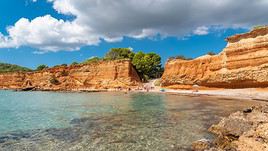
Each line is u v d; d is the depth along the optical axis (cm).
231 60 5769
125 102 4300
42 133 1902
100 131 1938
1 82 12338
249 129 1483
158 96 5725
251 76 5256
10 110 3438
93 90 8606
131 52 13038
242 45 5569
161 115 2695
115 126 2128
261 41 5244
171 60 8662
